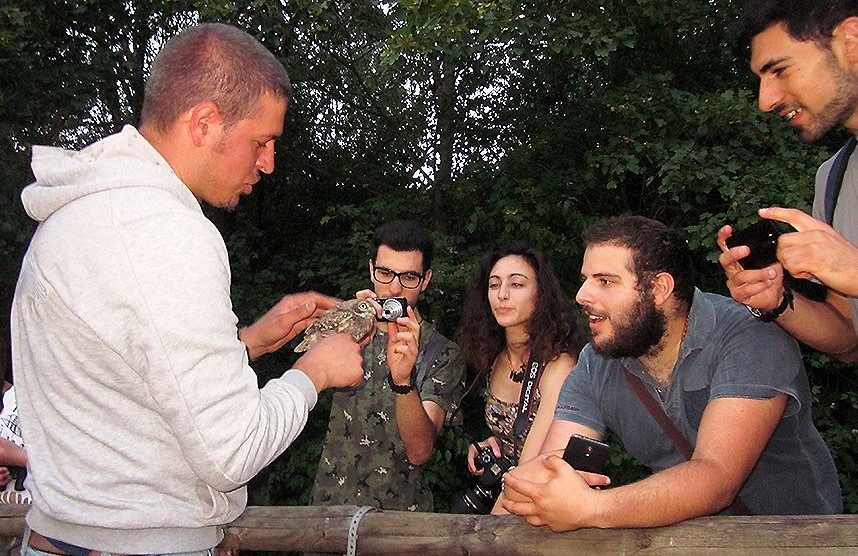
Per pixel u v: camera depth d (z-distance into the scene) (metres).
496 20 6.14
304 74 8.64
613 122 6.93
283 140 8.89
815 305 2.21
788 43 2.07
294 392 1.72
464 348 3.21
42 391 1.60
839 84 2.06
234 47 1.67
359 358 1.95
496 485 2.93
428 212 7.98
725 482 1.82
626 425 2.29
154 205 1.53
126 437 1.55
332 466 3.16
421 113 8.61
